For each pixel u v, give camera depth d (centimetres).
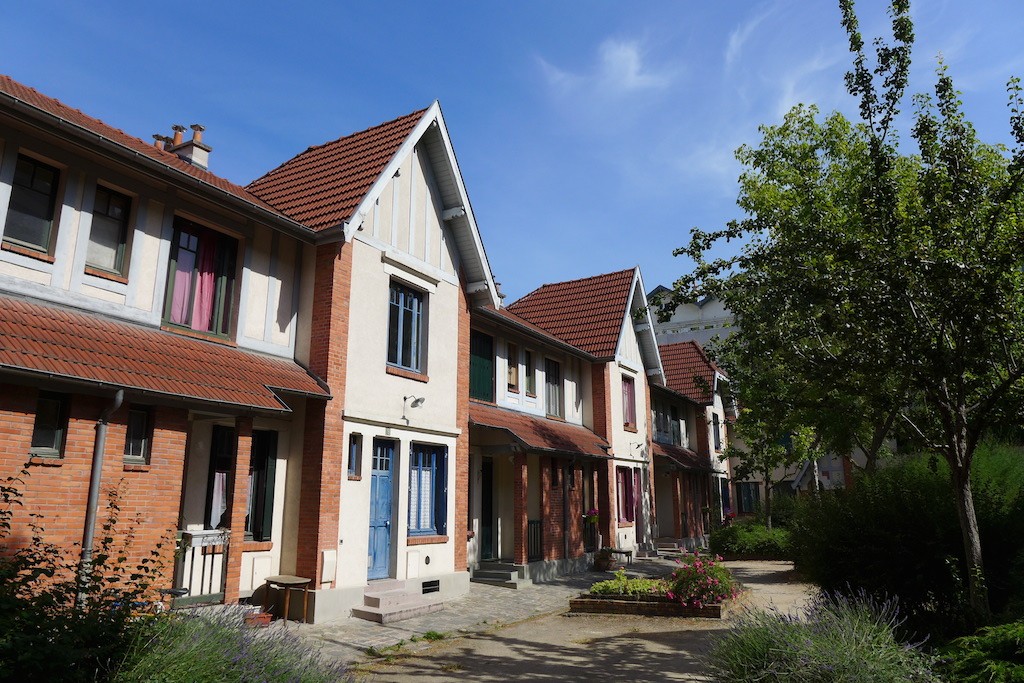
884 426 1568
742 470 2594
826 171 1875
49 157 888
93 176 941
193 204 1073
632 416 2506
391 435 1319
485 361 1803
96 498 819
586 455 1947
